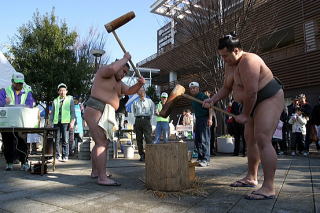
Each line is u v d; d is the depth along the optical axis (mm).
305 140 7805
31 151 8852
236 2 9227
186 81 15984
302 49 14297
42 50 14906
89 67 15594
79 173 4668
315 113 7609
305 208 2551
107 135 3713
